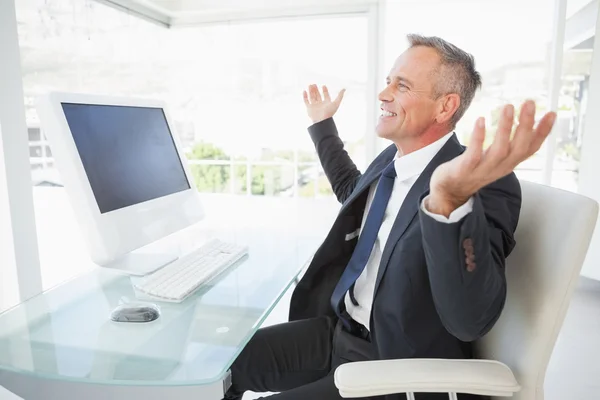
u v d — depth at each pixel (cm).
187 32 362
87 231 105
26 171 174
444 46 98
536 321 80
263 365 115
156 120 139
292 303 130
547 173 305
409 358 88
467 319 73
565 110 302
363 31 329
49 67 249
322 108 150
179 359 80
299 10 326
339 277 126
